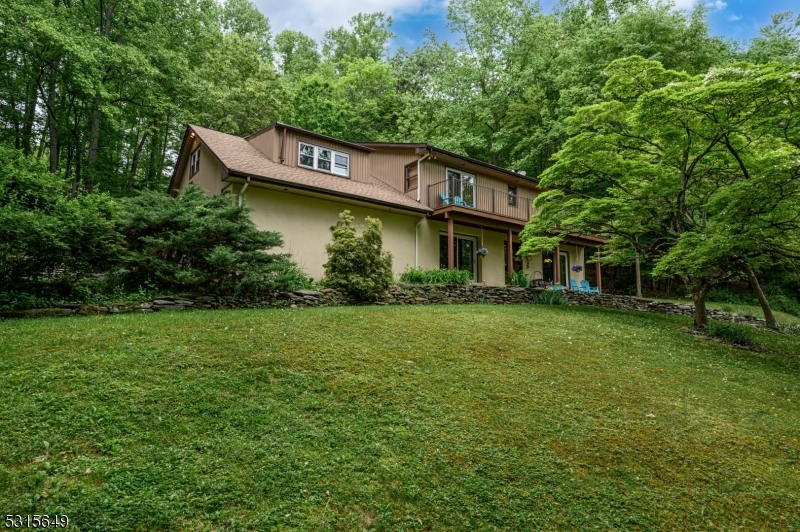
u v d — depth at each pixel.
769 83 7.23
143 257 8.20
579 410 5.11
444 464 3.75
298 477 3.36
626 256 16.97
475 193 16.94
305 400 4.50
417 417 4.47
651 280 26.00
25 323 6.12
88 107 18.03
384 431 4.13
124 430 3.65
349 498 3.23
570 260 21.66
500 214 17.11
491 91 28.19
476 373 5.82
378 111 30.39
